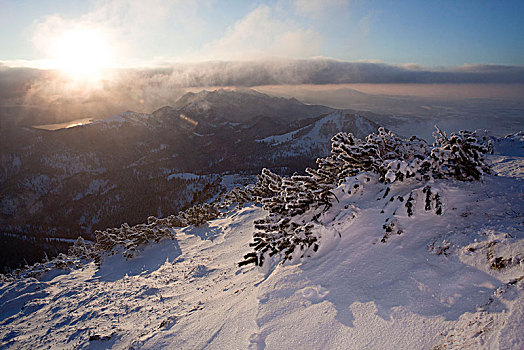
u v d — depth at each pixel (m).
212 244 10.88
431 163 4.98
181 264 9.54
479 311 2.46
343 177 6.14
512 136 10.49
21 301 9.24
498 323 2.21
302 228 4.92
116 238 14.01
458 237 3.54
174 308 5.83
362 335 2.76
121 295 7.85
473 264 3.05
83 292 9.07
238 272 6.46
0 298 9.67
